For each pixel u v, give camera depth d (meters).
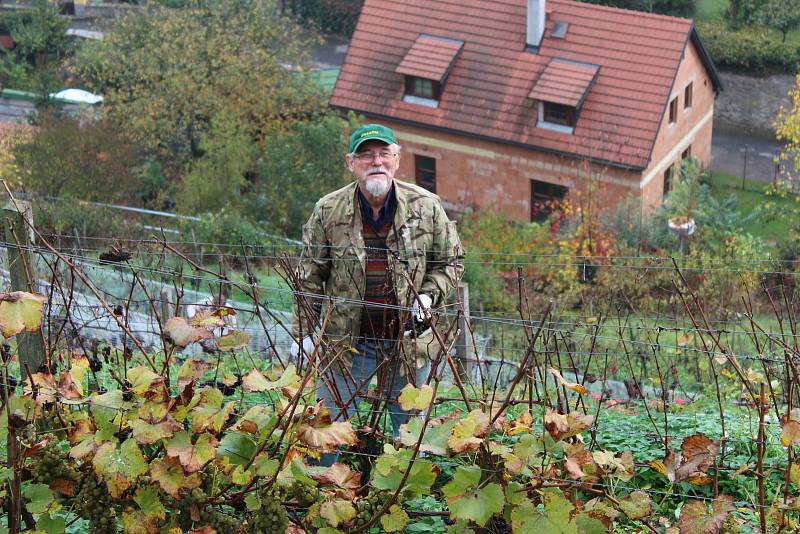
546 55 29.27
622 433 5.75
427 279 5.31
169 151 31.89
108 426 3.98
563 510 3.87
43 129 27.72
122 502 4.10
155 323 6.70
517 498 3.92
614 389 7.19
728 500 4.14
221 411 3.94
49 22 41.59
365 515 4.18
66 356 5.20
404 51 30.92
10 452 3.99
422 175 31.47
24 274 5.10
